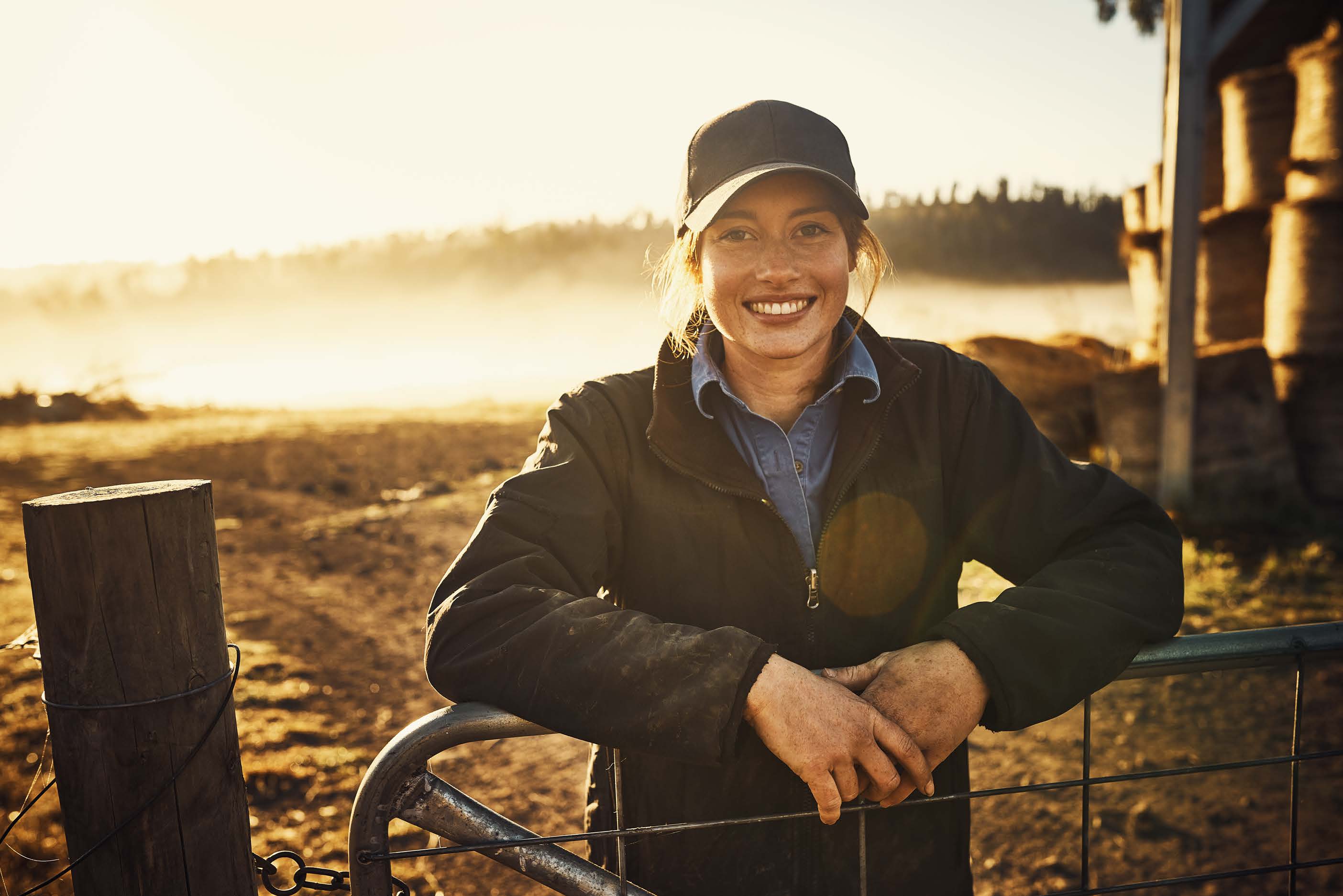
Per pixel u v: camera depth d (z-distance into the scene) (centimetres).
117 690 106
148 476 1065
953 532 143
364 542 704
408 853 110
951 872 139
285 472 1070
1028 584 123
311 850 282
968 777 141
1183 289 662
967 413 141
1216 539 606
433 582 602
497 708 109
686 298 149
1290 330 709
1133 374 724
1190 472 670
